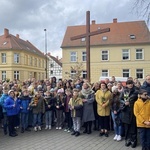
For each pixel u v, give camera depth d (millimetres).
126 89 7699
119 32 38844
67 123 9672
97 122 9469
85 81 10258
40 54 57219
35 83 11797
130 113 7223
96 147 7102
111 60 37594
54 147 7156
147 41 36406
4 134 8953
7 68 45156
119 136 7855
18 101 9242
